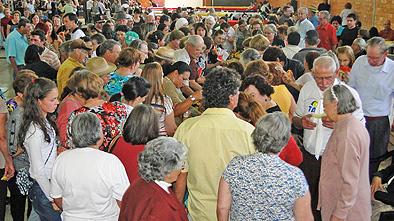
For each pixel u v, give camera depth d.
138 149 2.83
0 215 3.57
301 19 9.00
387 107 4.51
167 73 4.83
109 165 2.62
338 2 14.66
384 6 11.48
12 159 3.54
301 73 5.16
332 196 2.91
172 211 2.22
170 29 9.37
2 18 12.58
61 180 2.63
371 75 4.42
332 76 3.62
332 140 2.91
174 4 28.05
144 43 5.62
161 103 3.66
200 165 2.70
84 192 2.60
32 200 3.35
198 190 2.76
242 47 7.00
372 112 4.48
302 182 2.24
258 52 4.88
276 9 17.62
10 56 7.43
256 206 2.25
